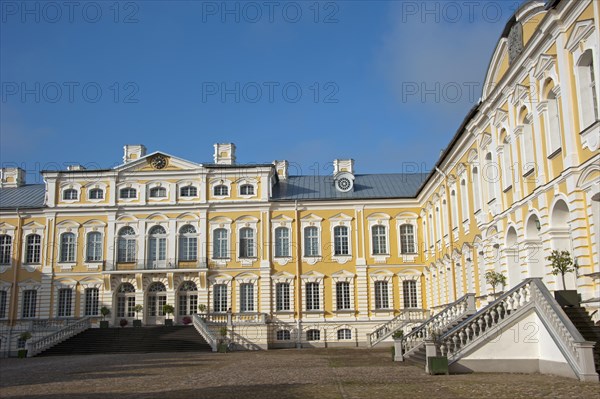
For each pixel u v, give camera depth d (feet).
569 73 69.31
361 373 74.38
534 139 80.07
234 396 54.24
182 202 172.45
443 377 65.82
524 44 80.94
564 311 64.75
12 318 168.45
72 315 168.86
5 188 191.72
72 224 172.65
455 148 120.16
